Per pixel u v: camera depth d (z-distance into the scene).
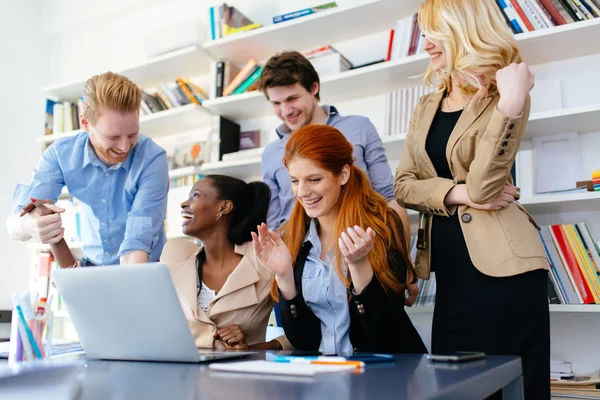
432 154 1.53
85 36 3.99
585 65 2.37
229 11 3.05
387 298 1.25
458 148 1.44
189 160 3.23
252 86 2.92
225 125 3.07
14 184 3.80
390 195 2.00
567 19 2.19
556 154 2.33
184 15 3.59
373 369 0.81
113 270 1.00
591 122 2.21
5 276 3.65
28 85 3.97
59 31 4.04
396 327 1.31
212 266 1.62
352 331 1.34
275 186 2.19
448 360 0.87
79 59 4.00
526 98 1.35
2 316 3.38
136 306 1.00
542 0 2.23
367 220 1.39
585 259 2.05
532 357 1.31
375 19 2.71
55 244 1.72
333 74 2.63
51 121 3.70
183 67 3.28
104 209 2.09
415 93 2.47
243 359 1.03
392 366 0.84
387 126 2.52
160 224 2.02
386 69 2.52
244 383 0.72
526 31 2.25
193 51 3.04
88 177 2.05
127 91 1.77
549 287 2.10
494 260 1.34
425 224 1.52
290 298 1.31
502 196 1.38
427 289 2.28
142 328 1.01
